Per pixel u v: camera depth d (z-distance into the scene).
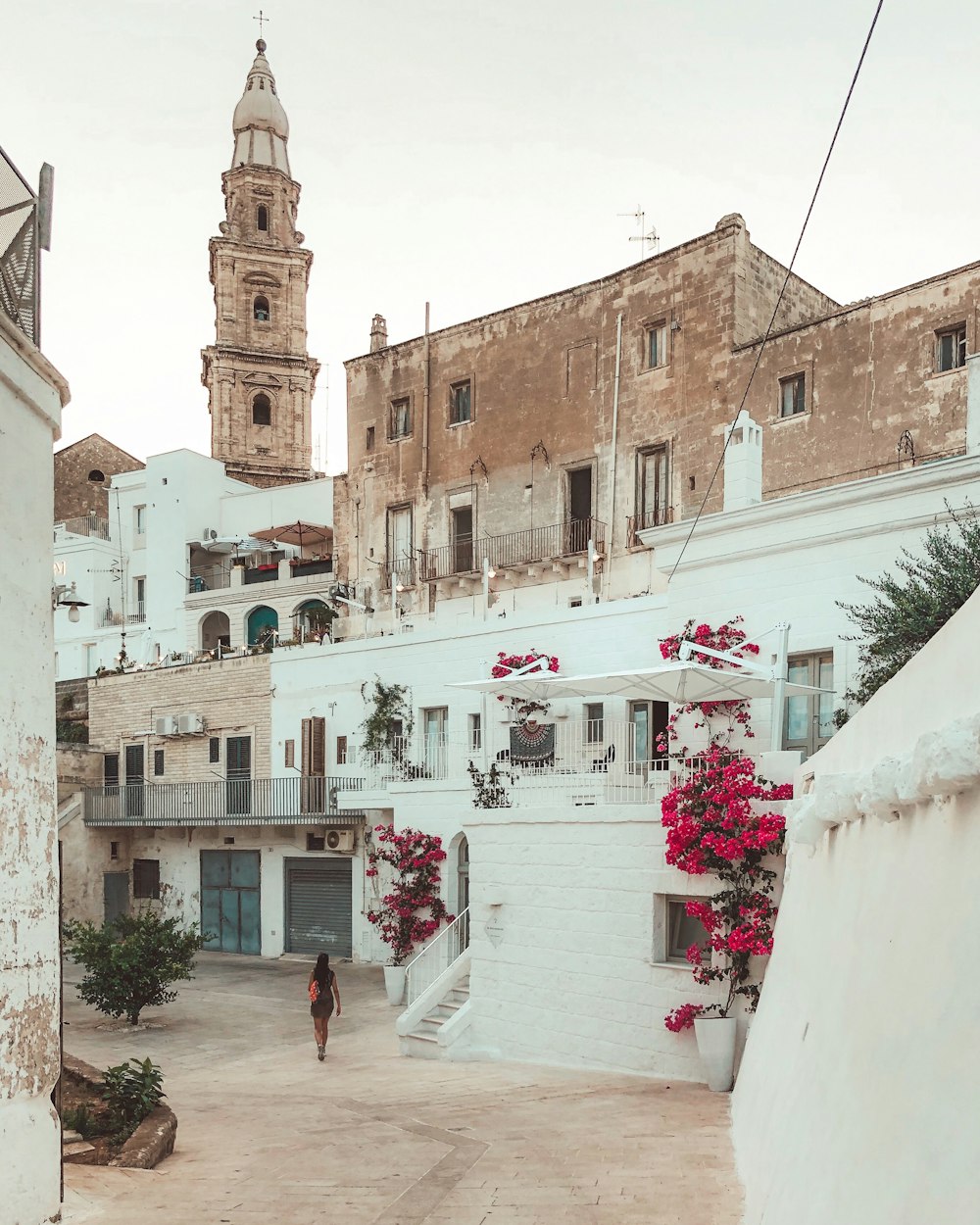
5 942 6.98
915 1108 4.12
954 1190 3.55
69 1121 10.09
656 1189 8.21
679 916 14.25
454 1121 11.27
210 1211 7.85
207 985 25.12
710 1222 7.34
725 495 18.84
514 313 33.81
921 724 5.30
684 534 18.23
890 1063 4.63
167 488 49.09
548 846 15.62
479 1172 8.96
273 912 30.17
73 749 35.53
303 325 58.19
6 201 7.82
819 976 7.16
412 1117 11.63
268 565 46.66
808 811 8.14
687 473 29.34
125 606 50.03
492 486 33.69
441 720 26.55
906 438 25.59
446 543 34.62
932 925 4.50
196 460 49.34
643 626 21.73
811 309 32.06
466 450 34.50
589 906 14.98
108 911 33.59
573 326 32.41
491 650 25.05
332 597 37.31
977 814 4.20
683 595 18.34
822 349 27.23
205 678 33.38
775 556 17.11
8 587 7.26
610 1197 8.06
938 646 5.11
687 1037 13.61
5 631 7.20
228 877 31.59
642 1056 14.11
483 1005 16.38
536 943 15.68
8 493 7.32
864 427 26.33
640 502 30.27
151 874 33.75
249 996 23.50
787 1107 7.02
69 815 33.31
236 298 57.06
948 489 15.19
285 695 30.88
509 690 18.84
